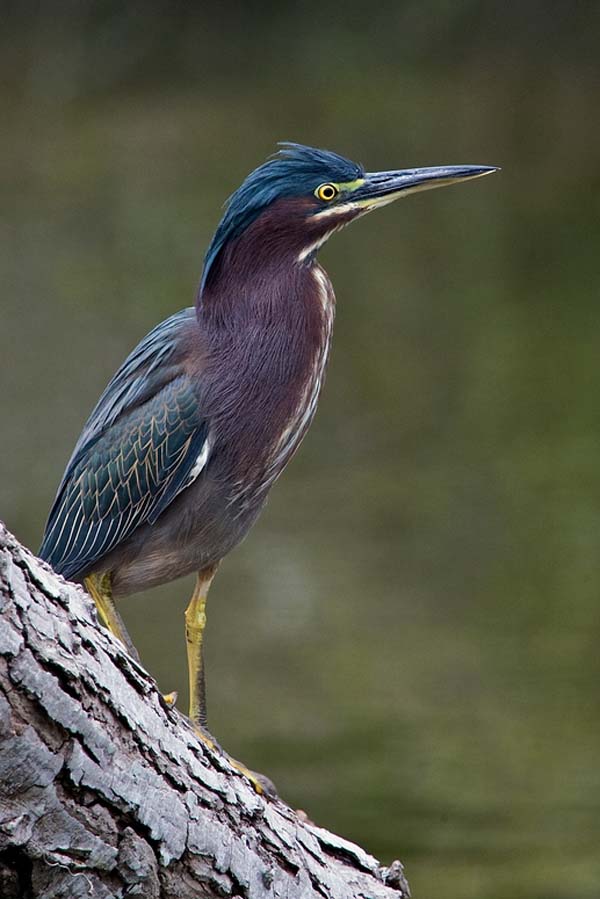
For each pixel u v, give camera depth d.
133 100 38.31
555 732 10.77
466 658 12.04
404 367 20.61
